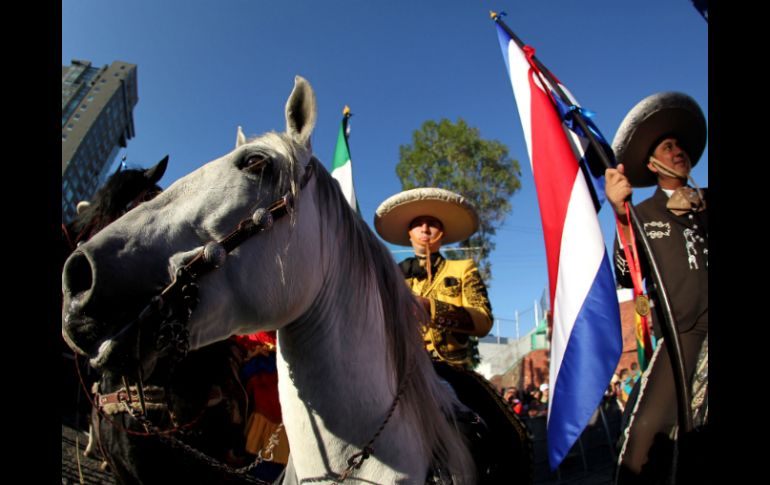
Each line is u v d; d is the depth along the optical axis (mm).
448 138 19281
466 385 2076
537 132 2539
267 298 1314
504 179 18703
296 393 1488
